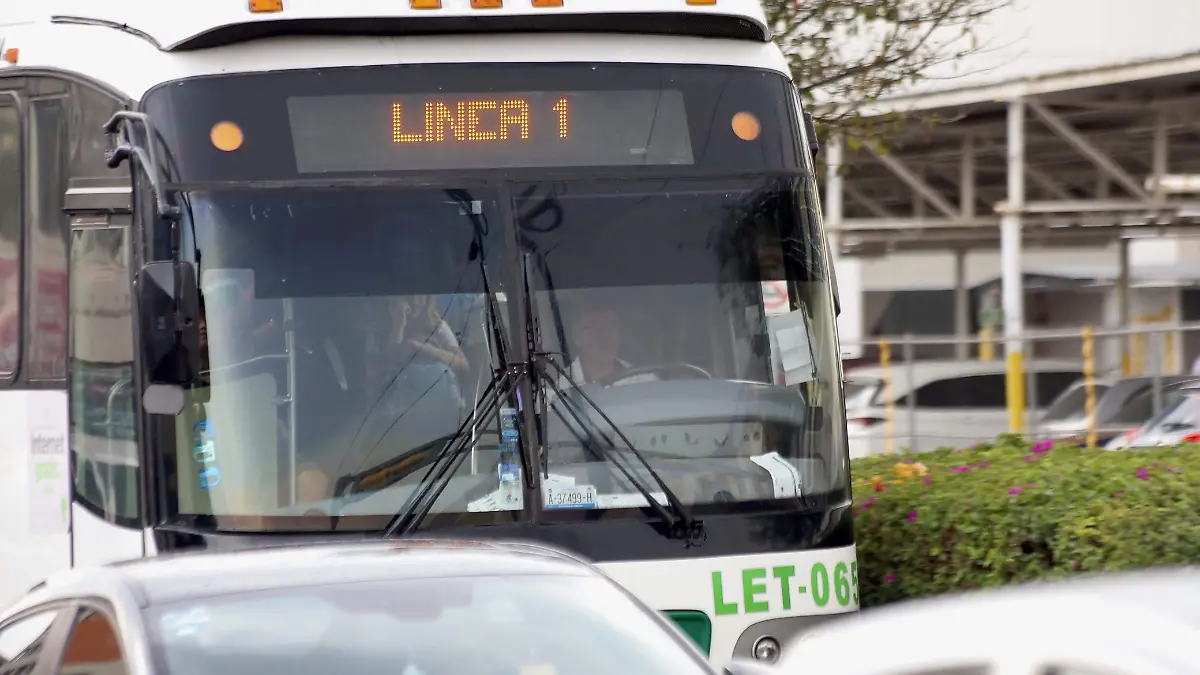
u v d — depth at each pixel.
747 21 26.19
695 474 24.55
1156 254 170.50
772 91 26.34
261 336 24.42
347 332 24.52
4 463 28.53
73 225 26.84
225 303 24.42
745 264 25.56
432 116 25.36
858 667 14.89
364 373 24.41
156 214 24.58
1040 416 79.88
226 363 24.27
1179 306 146.88
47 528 27.28
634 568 23.94
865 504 34.19
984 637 13.87
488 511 24.00
